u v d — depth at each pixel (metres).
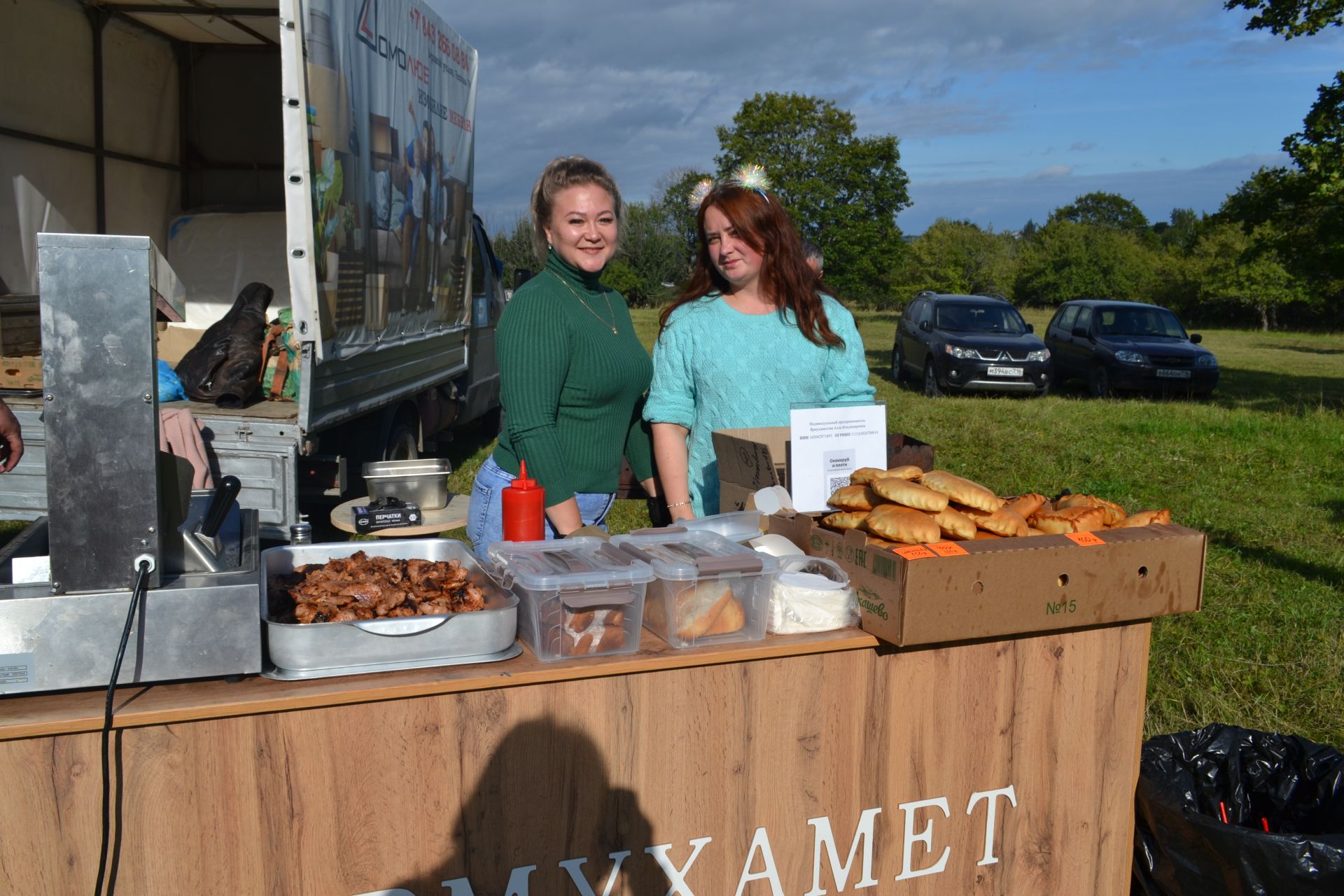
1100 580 2.01
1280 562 5.75
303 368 3.88
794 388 2.68
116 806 1.56
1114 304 14.22
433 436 6.80
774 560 1.92
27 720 1.50
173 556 1.67
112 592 1.57
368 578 1.86
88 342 1.51
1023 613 1.95
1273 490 7.85
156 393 1.56
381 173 4.64
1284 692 3.96
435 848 1.72
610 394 2.48
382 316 4.77
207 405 4.24
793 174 45.69
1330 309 34.38
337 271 4.09
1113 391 13.18
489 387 8.10
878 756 2.01
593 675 1.76
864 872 2.04
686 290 2.84
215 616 1.61
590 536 2.16
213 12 6.01
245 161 7.02
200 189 7.10
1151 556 2.06
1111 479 7.96
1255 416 11.34
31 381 4.14
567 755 1.78
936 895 2.12
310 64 3.74
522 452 2.29
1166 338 13.69
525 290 2.38
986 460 8.62
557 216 2.36
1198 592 2.12
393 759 1.68
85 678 1.57
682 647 1.86
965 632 1.91
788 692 1.92
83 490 1.54
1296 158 12.39
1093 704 2.19
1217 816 2.49
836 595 1.96
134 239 1.50
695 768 1.87
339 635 1.67
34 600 1.53
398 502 3.87
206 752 1.59
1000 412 11.41
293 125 3.64
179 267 6.58
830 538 2.07
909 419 10.77
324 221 3.92
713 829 1.90
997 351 12.95
